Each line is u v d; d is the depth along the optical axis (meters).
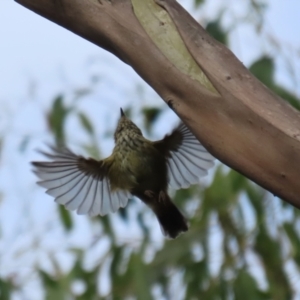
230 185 8.24
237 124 5.01
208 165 6.35
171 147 6.36
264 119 4.97
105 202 6.45
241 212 8.39
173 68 5.14
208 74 5.09
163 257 8.38
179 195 8.70
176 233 6.40
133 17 5.26
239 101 5.02
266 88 5.07
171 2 5.28
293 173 4.92
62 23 5.39
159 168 6.34
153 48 5.19
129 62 5.28
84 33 5.37
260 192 8.38
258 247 8.35
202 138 5.09
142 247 8.63
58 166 6.32
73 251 8.67
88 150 8.66
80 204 6.41
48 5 5.36
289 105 5.03
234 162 5.04
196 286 8.35
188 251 8.39
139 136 6.37
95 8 5.30
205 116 5.07
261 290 8.02
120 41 5.25
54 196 6.36
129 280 8.38
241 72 5.11
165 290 8.33
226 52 5.18
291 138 4.91
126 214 8.75
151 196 6.27
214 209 8.45
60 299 8.21
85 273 8.57
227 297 8.23
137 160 6.31
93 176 6.44
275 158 4.95
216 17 8.14
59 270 8.52
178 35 5.21
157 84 5.19
